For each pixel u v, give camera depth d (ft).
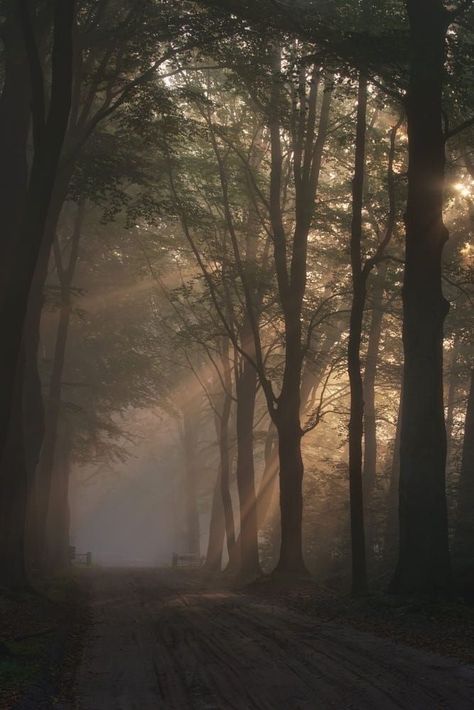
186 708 29.66
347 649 42.34
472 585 64.75
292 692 32.04
